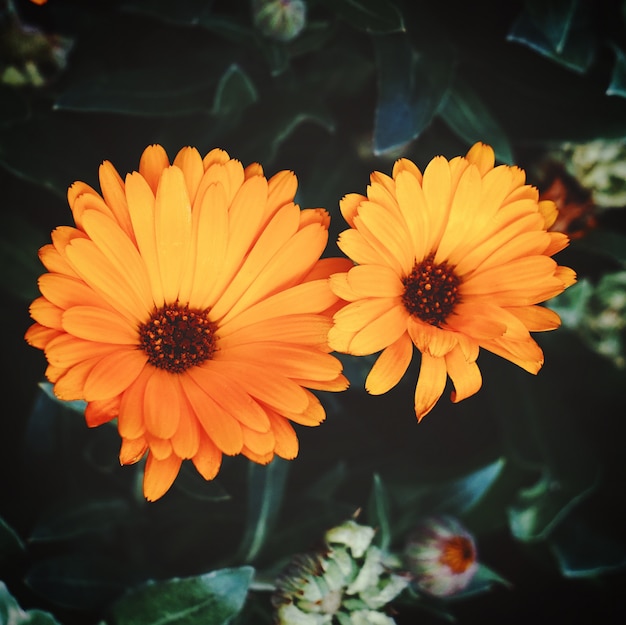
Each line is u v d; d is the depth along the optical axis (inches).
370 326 5.5
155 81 8.2
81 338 5.4
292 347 5.7
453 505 8.1
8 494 8.5
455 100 8.5
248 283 5.9
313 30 8.5
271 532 7.6
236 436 5.4
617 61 8.0
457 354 5.7
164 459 5.3
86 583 7.6
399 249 5.8
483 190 5.8
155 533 8.5
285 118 8.3
